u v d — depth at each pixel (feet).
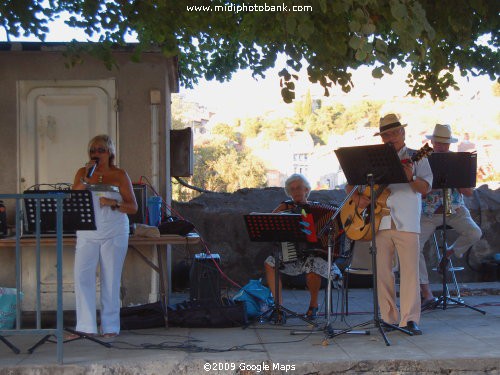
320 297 25.50
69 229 16.62
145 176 21.70
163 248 21.72
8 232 20.68
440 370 15.19
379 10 17.99
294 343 17.28
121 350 16.71
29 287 21.47
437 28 20.35
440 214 22.59
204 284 20.89
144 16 20.61
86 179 18.10
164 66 21.76
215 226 28.63
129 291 21.53
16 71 21.49
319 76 17.53
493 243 29.30
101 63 21.59
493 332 18.35
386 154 16.46
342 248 20.88
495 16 20.65
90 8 20.68
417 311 18.24
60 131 21.62
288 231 18.75
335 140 236.22
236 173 149.79
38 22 21.02
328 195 30.68
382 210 18.08
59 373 15.17
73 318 21.33
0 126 21.45
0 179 21.45
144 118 21.71
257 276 28.30
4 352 16.76
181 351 16.43
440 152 21.48
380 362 15.20
